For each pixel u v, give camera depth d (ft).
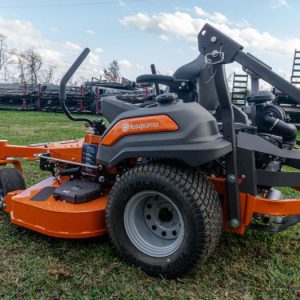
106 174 10.04
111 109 9.50
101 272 8.30
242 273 8.47
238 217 8.19
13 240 9.82
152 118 7.93
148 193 8.09
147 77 9.48
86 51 10.39
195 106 8.02
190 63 9.42
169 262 7.94
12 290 7.60
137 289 7.73
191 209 7.46
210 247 7.66
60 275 8.18
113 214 8.51
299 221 8.72
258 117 11.19
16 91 72.54
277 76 7.83
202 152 7.38
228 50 7.99
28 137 30.07
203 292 7.69
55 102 68.08
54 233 9.07
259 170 8.32
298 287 7.95
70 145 11.39
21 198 9.94
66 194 9.46
